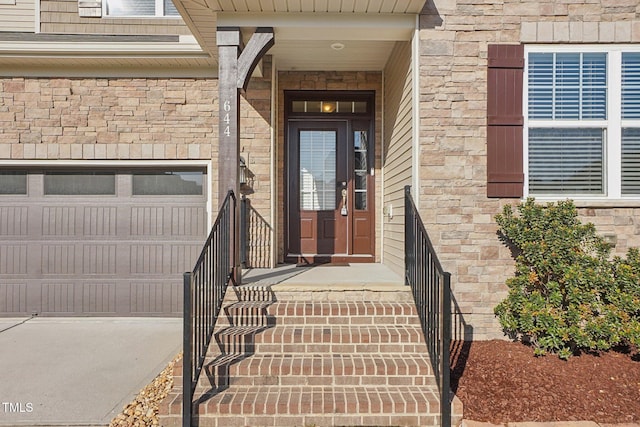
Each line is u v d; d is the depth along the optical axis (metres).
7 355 4.43
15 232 5.75
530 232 3.91
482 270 4.25
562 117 4.34
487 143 4.25
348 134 6.12
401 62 4.87
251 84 5.57
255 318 3.70
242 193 5.55
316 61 5.61
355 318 3.72
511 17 4.27
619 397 3.18
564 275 3.71
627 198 4.31
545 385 3.31
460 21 4.25
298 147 6.10
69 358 4.34
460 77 4.25
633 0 4.28
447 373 2.86
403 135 4.79
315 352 3.47
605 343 3.59
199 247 5.79
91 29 5.81
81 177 5.79
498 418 2.92
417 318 3.72
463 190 4.25
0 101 5.57
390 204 5.46
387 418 2.94
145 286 5.79
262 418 2.91
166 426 2.91
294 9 4.04
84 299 5.77
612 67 4.30
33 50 5.27
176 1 3.84
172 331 5.25
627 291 3.74
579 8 4.28
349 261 6.06
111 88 5.63
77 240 5.77
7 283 5.74
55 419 3.16
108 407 3.34
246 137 5.57
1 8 5.78
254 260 5.52
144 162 5.63
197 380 2.94
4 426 3.07
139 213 5.80
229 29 4.07
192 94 5.66
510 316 3.91
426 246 3.36
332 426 2.93
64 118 5.59
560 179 4.34
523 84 4.29
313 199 6.14
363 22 4.19
